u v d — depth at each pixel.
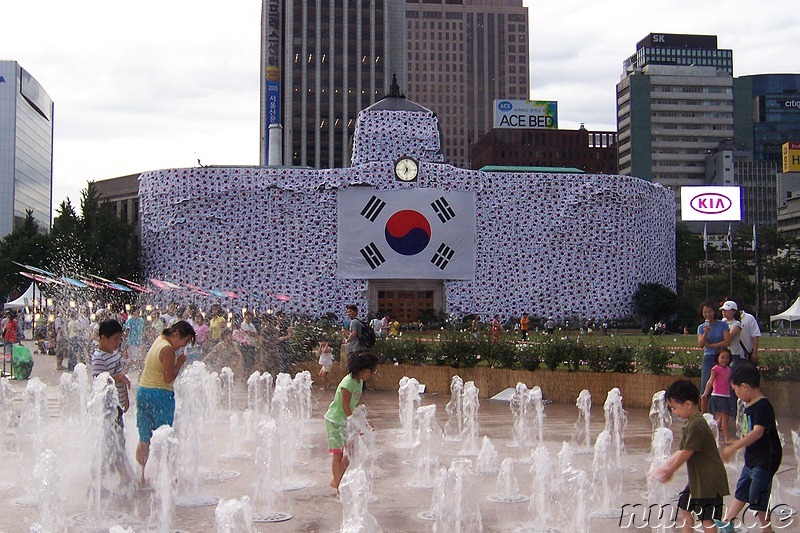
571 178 65.31
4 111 153.75
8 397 17.27
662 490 11.40
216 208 63.00
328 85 141.88
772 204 182.00
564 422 18.83
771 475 8.73
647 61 198.38
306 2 142.00
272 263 62.78
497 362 25.53
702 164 183.38
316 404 22.47
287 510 10.45
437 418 19.53
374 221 63.41
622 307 65.31
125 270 63.84
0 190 152.50
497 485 11.84
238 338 29.16
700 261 108.56
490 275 64.19
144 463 11.66
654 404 20.03
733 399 15.03
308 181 63.34
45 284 51.91
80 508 10.64
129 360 28.98
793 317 65.31
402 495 11.41
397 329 56.22
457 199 64.00
